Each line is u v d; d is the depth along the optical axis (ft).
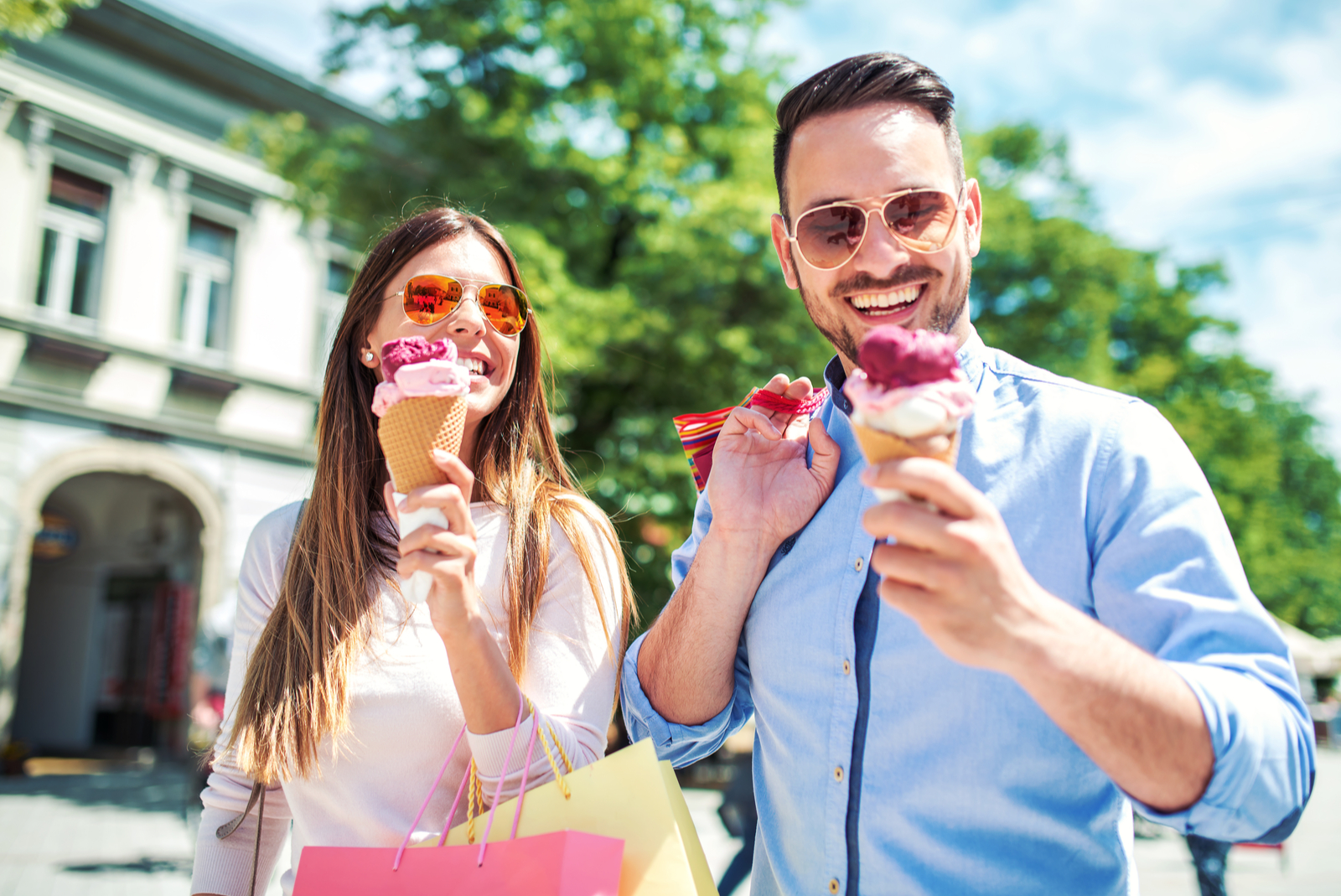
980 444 4.34
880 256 4.41
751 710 5.41
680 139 31.83
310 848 4.14
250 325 42.52
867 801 4.17
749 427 5.01
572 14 31.22
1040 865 3.92
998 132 59.00
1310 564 95.20
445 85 31.58
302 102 42.70
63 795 33.83
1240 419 76.33
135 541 47.44
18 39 35.45
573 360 26.27
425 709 4.89
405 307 5.44
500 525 5.57
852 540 4.51
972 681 4.00
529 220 29.96
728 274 29.84
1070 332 43.80
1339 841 32.17
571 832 3.60
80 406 37.40
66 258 37.58
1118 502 3.95
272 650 5.17
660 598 29.04
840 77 4.64
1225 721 3.00
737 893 18.74
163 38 38.58
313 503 5.58
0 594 35.40
